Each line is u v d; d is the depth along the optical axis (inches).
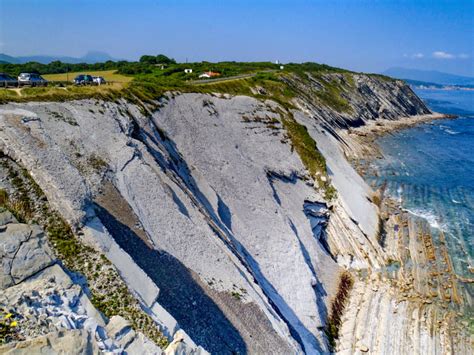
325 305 1368.1
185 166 1493.6
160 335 722.8
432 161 3351.4
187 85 2255.2
